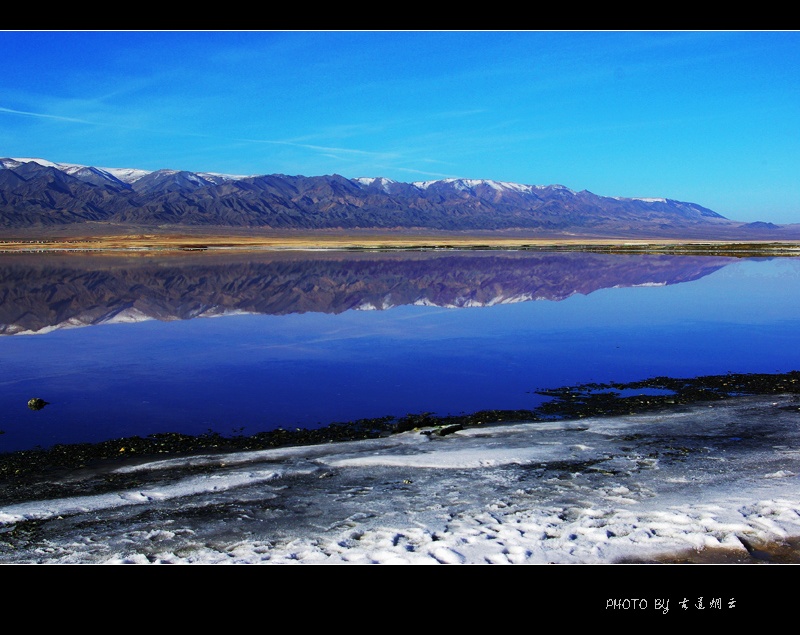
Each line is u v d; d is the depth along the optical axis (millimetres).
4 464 11141
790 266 60469
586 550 6832
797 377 17156
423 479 9656
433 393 16016
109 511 8695
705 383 16688
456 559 6672
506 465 10234
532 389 16328
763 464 9945
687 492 8688
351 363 19531
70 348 22203
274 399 15523
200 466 10844
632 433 12094
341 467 10414
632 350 21375
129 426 13500
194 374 18188
